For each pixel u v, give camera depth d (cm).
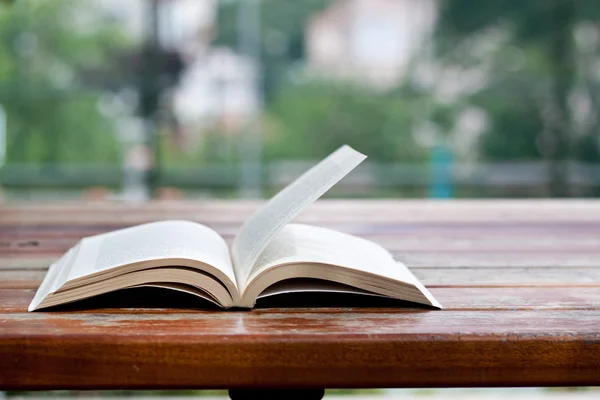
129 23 650
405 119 686
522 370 59
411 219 139
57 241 112
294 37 703
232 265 72
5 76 623
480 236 118
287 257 67
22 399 173
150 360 57
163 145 604
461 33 694
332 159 74
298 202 69
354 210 154
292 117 692
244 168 589
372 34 703
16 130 573
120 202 174
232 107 625
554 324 62
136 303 67
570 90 630
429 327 61
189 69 632
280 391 63
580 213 149
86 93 604
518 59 679
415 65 698
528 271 88
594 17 640
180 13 654
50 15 641
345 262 67
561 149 616
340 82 701
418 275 85
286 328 60
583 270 89
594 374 59
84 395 180
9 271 86
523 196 585
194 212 152
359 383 58
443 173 559
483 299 72
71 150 582
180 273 65
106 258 70
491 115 649
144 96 614
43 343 57
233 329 59
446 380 59
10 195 545
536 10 667
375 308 67
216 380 58
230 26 682
